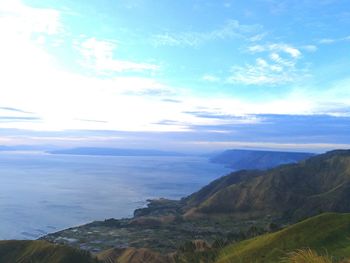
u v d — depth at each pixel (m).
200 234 190.38
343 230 61.94
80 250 108.62
